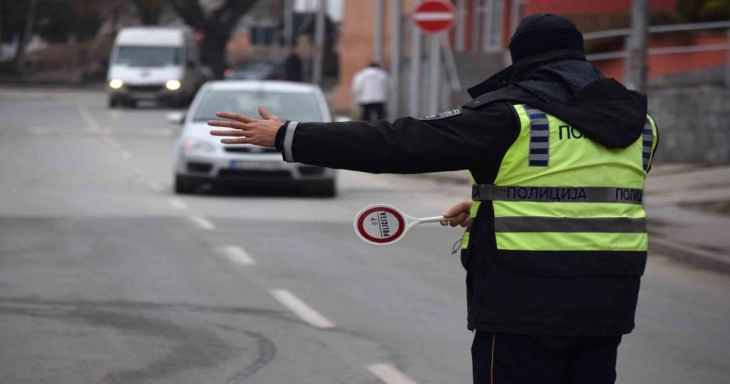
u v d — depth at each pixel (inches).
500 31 2444.6
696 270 812.6
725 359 526.9
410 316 600.1
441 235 951.6
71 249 809.5
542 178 263.4
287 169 1173.1
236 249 825.5
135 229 919.0
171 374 473.1
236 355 507.2
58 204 1087.0
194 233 903.7
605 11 1807.3
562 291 261.6
